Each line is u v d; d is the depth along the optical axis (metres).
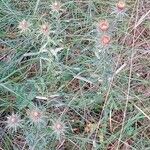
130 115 0.51
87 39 0.55
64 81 0.53
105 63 0.50
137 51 0.55
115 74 0.52
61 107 0.52
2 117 0.52
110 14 0.57
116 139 0.50
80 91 0.52
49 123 0.50
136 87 0.53
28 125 0.50
